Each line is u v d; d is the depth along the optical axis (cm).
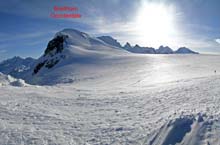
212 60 7850
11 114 1736
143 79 4938
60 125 1548
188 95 2011
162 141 1090
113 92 2980
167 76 4769
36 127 1480
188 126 1107
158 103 1991
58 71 10969
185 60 9069
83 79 7550
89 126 1526
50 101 2345
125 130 1385
